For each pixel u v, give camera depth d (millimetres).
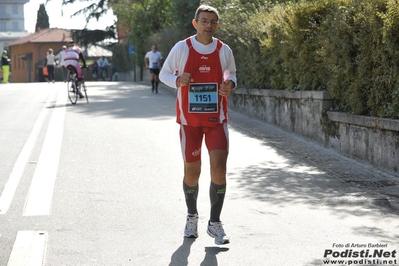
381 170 11109
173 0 32500
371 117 11289
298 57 14844
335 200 9117
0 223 7957
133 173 10914
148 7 43156
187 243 7207
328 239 7344
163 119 18453
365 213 8461
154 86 30516
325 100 13523
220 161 7035
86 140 14516
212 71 7094
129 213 8430
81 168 11359
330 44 12672
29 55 91750
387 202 9023
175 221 8062
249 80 19047
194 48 7062
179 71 7148
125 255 6801
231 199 9164
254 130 16297
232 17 20750
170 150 13109
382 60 10914
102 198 9227
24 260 6629
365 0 11797
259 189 9773
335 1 13000
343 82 12664
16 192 9602
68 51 24219
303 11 14516
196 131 7188
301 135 14961
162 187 9891
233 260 6641
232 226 7848
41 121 18188
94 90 32406
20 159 12266
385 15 10438
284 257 6734
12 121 18219
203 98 7090
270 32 16562
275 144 13984
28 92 31531
